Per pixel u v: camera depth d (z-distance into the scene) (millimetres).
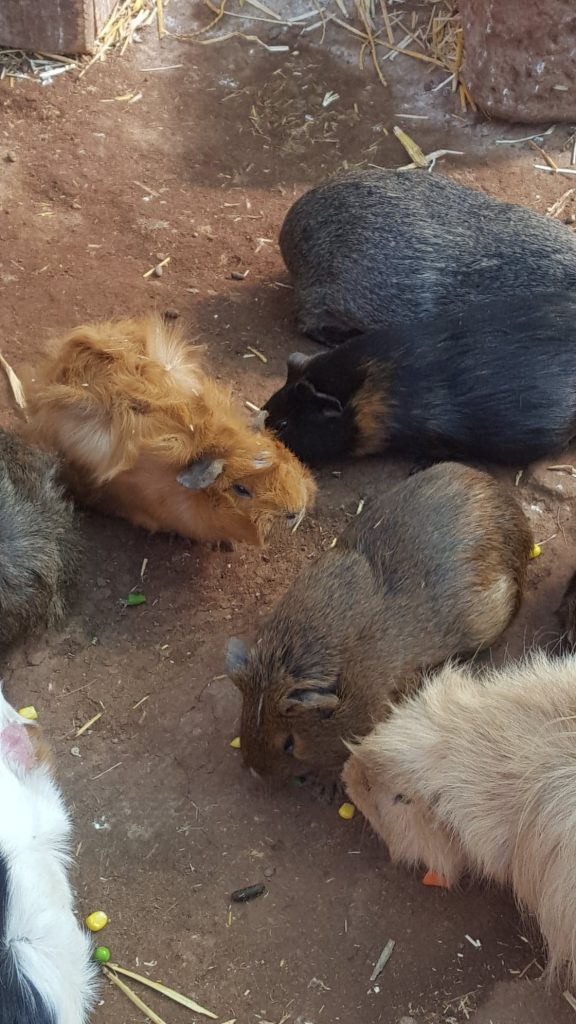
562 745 951
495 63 1512
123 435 1113
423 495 1091
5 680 1099
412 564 1064
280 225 1443
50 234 1398
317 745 1035
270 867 1021
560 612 1133
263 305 1364
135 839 1032
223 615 1143
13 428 1225
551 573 1170
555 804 941
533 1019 962
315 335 1352
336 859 1025
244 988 976
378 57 1620
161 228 1421
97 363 1129
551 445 1238
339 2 1662
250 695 1028
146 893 1011
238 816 1043
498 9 1475
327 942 992
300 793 1054
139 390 1118
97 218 1423
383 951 988
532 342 1225
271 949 990
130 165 1485
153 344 1169
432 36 1625
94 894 1010
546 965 980
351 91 1592
